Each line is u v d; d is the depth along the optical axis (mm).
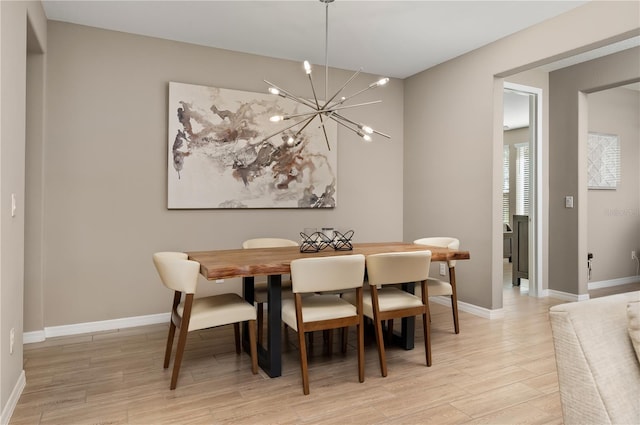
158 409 2219
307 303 2703
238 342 3066
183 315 2430
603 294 4934
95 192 3592
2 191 2023
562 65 4734
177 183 3855
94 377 2631
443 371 2734
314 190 4523
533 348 3166
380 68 4730
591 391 1184
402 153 5156
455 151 4379
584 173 4730
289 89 4418
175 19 3447
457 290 4391
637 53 4137
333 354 3064
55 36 3445
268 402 2301
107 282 3645
